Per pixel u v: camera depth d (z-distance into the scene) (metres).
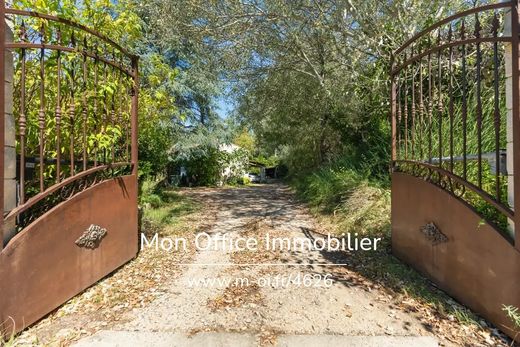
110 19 3.67
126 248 3.32
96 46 2.78
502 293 1.97
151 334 2.03
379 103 6.01
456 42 2.38
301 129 10.99
